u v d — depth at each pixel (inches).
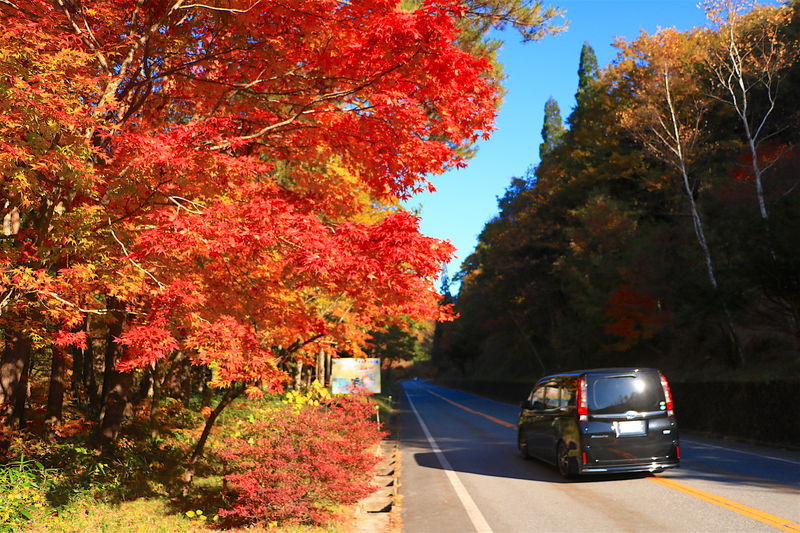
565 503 348.8
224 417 686.5
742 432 690.8
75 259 316.5
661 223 1314.0
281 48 361.1
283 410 410.6
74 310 307.0
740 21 1010.7
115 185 286.5
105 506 354.6
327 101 367.9
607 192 1473.9
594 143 1788.9
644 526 285.7
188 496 391.5
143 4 358.9
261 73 383.2
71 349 763.4
